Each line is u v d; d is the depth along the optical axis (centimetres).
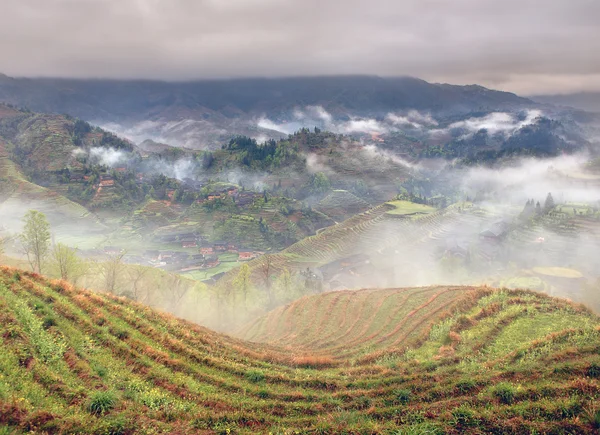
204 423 2533
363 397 3069
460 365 3762
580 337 3988
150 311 4675
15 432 2055
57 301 3819
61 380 2617
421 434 2425
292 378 3575
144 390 2895
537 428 2448
